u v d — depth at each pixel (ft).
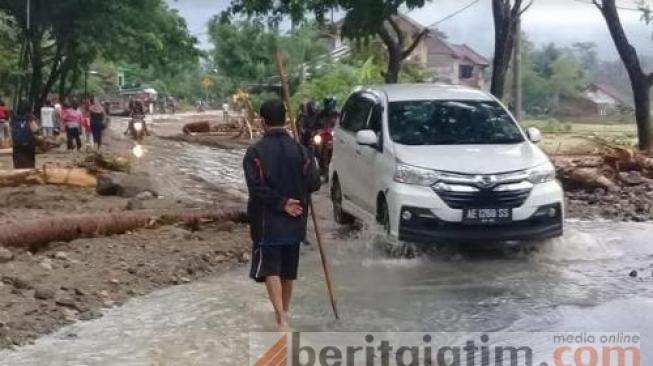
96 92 224.74
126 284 28.96
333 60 170.50
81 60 133.18
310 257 34.73
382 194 35.55
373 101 39.86
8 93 135.54
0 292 26.61
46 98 127.95
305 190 24.53
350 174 40.19
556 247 35.86
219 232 38.86
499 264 33.32
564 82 218.38
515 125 37.83
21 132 62.75
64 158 76.48
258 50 202.59
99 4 115.44
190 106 320.70
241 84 206.08
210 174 68.23
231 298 27.84
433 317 25.52
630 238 38.99
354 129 40.93
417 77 144.56
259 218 24.22
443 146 35.86
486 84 240.12
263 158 24.03
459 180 33.40
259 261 24.22
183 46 136.87
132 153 84.99
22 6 113.91
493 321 25.09
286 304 25.26
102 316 25.57
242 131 126.11
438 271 32.04
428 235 33.37
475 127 37.35
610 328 24.32
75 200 46.62
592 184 52.85
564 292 28.63
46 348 22.36
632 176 55.16
